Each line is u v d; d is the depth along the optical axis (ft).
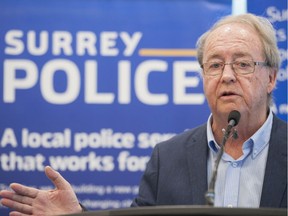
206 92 18.25
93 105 28.12
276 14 27.73
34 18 28.25
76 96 28.12
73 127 28.07
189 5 28.30
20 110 28.07
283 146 17.97
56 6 28.30
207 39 18.49
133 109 28.17
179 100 28.14
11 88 28.07
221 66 17.95
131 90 28.17
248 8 27.94
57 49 28.19
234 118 17.08
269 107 19.11
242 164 18.07
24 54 28.17
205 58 18.29
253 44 17.99
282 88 27.50
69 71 28.17
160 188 18.37
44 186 27.94
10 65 28.09
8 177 27.91
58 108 28.09
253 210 10.68
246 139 18.25
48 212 16.53
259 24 18.35
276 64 18.67
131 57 28.19
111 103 28.14
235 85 17.76
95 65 28.19
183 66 28.19
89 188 27.96
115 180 28.07
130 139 28.14
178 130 28.07
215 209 10.64
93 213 11.27
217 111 17.98
